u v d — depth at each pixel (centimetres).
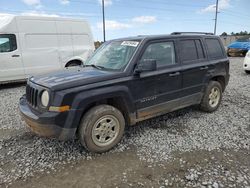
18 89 852
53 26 935
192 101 475
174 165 313
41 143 385
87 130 328
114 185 276
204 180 280
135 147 366
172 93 425
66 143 383
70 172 304
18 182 285
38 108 323
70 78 332
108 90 335
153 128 438
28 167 316
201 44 488
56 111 302
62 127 308
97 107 338
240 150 352
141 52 380
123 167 312
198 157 332
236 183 273
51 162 328
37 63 909
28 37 880
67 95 305
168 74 409
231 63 1512
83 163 324
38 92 323
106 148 350
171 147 363
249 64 1033
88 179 288
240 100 627
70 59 991
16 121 495
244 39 2066
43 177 295
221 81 554
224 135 404
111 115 349
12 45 851
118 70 367
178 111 533
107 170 306
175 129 432
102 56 432
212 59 503
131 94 364
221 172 295
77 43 1012
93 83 328
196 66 458
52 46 938
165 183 277
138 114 382
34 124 318
